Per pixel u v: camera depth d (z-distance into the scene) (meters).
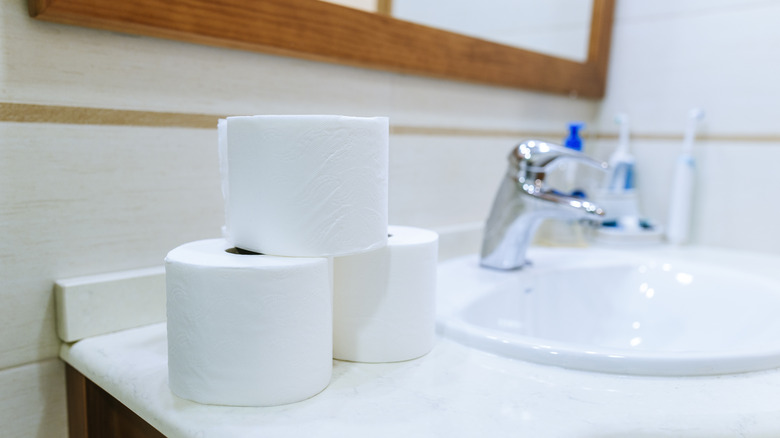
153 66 0.57
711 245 1.05
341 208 0.42
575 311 0.87
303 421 0.39
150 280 0.58
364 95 0.75
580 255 0.94
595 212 0.73
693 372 0.48
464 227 0.92
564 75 1.04
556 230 1.02
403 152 0.82
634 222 1.06
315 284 0.41
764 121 0.96
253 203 0.42
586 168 1.13
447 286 0.74
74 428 0.55
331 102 0.72
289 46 0.64
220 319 0.39
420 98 0.83
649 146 1.11
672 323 0.83
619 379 0.47
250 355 0.40
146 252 0.59
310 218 0.41
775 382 0.47
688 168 1.03
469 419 0.39
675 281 0.87
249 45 0.61
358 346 0.49
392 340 0.49
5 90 0.48
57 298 0.53
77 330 0.53
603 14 1.10
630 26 1.11
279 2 0.62
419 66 0.79
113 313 0.56
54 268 0.53
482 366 0.49
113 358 0.50
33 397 0.54
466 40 0.85
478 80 0.88
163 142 0.58
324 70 0.71
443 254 0.88
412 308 0.49
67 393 0.56
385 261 0.48
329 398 0.42
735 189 1.01
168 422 0.39
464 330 0.55
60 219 0.53
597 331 0.87
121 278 0.56
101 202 0.55
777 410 0.42
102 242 0.56
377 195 0.44
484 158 0.96
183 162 0.60
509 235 0.81
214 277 0.39
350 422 0.39
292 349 0.41
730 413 0.41
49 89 0.51
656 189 1.11
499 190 0.82
